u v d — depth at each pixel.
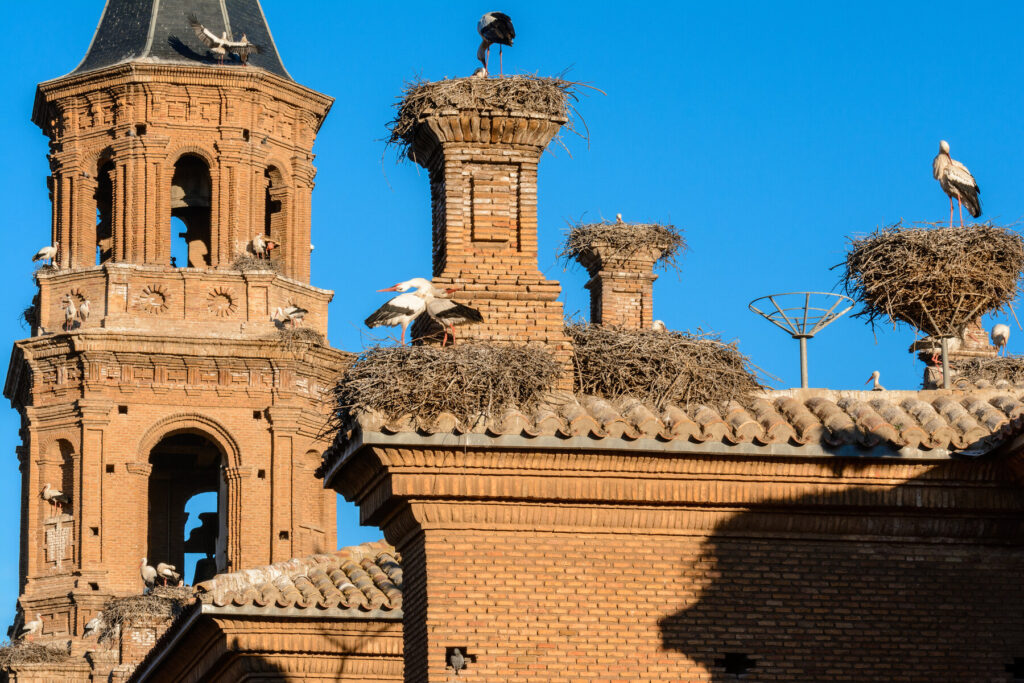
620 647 37.75
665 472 38.03
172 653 51.31
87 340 106.38
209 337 107.25
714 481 38.22
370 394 37.66
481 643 37.44
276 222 112.31
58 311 108.44
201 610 46.91
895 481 38.53
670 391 39.38
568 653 37.56
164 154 109.12
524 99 41.88
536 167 42.03
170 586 105.12
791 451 38.00
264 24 114.25
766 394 40.22
